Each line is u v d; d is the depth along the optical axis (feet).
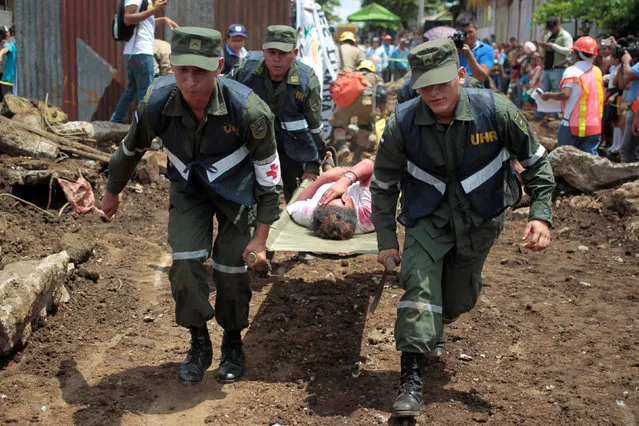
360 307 19.34
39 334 16.65
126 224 25.95
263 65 20.74
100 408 13.71
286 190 22.62
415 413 12.70
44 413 13.46
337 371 15.52
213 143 13.51
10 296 15.43
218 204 14.17
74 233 22.50
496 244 25.25
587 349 16.60
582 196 29.35
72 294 18.94
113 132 34.09
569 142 33.35
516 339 17.25
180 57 12.44
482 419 13.37
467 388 14.75
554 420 13.41
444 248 13.34
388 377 15.21
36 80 39.55
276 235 18.49
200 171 13.73
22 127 28.35
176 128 13.43
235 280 14.46
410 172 13.56
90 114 39.55
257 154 13.70
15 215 24.22
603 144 44.34
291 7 39.75
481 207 13.23
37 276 16.49
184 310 14.03
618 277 21.62
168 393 14.43
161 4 33.40
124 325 17.83
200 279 14.01
